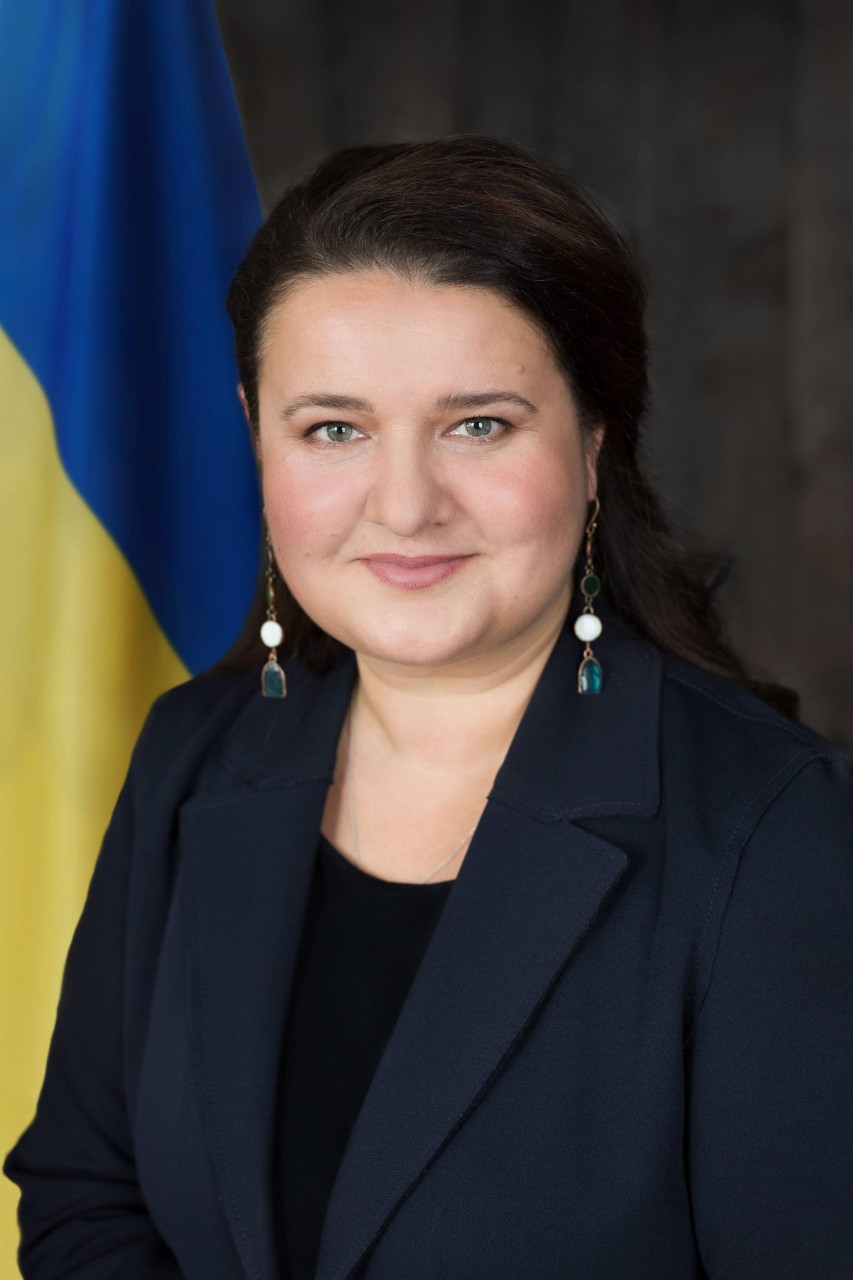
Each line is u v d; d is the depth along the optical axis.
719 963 1.39
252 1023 1.58
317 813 1.67
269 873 1.65
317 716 1.74
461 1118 1.40
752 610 5.68
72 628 1.97
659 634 1.74
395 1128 1.42
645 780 1.50
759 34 5.41
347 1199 1.42
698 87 5.47
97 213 1.91
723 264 5.54
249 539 2.16
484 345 1.39
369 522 1.45
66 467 1.95
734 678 1.79
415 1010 1.45
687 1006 1.40
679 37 5.45
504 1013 1.42
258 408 1.56
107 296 1.93
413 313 1.39
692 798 1.47
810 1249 1.35
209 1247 1.58
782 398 5.59
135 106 1.95
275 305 1.46
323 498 1.46
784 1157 1.35
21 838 1.98
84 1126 1.79
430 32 5.37
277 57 5.36
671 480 5.63
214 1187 1.57
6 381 1.92
